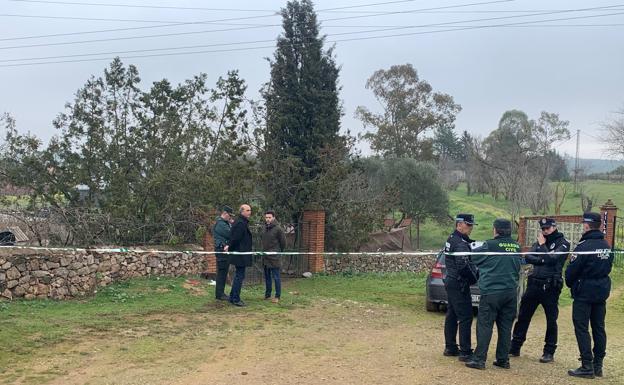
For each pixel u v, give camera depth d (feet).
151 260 45.75
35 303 32.45
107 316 30.66
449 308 25.68
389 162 122.11
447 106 166.50
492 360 25.68
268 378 21.13
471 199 183.52
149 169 52.90
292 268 62.03
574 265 23.88
